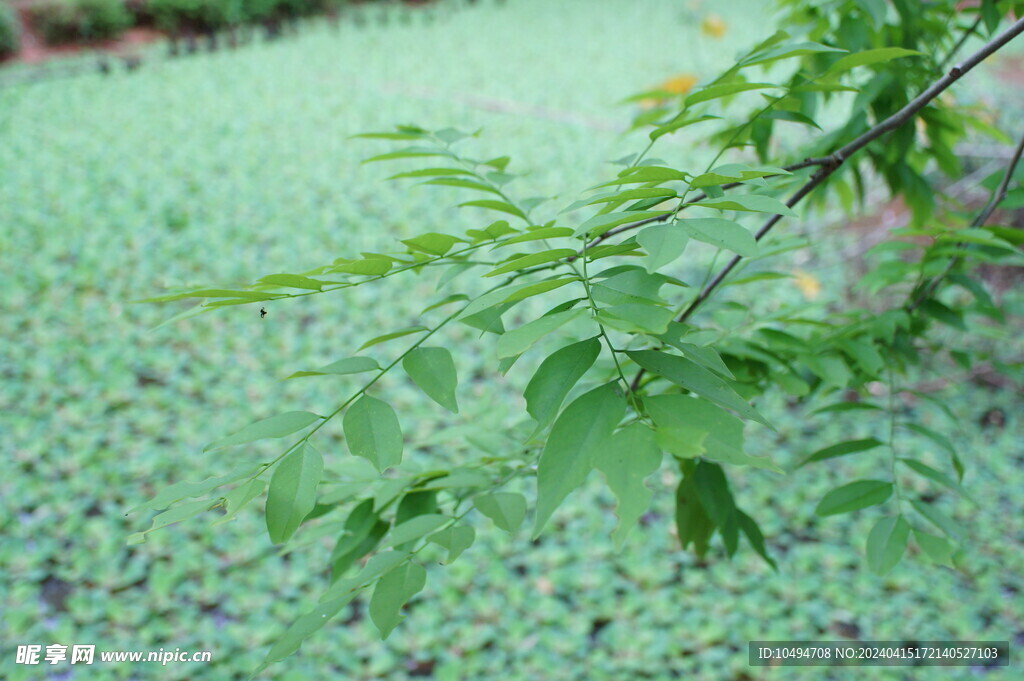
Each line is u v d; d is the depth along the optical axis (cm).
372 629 358
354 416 102
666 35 1480
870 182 651
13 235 631
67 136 845
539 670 344
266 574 384
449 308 579
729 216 254
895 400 516
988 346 506
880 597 386
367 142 877
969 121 197
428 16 1584
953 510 434
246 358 525
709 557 408
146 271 602
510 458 152
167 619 363
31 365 493
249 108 971
